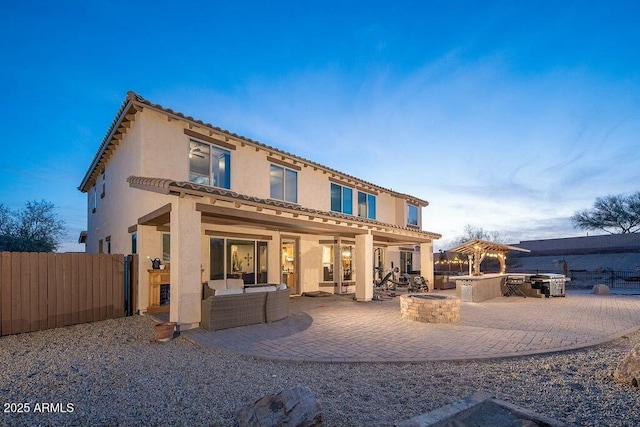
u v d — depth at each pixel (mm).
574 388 5211
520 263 43500
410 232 18172
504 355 6852
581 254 41750
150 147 11062
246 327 9453
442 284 21188
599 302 15398
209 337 8266
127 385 5270
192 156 12344
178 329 8852
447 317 10258
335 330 9164
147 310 11562
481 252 17812
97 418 4203
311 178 17391
